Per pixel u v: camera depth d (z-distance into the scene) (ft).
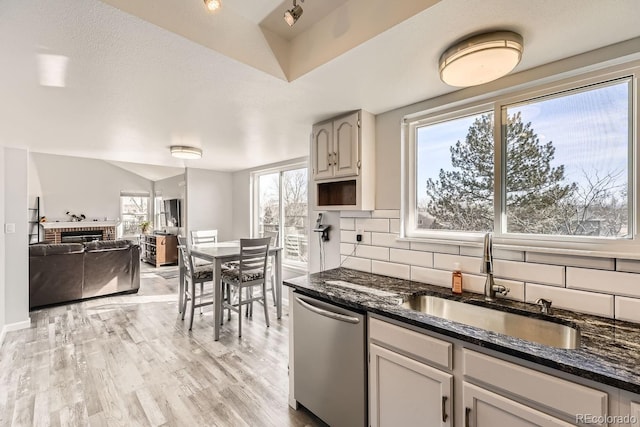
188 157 11.42
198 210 17.43
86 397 6.47
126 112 7.01
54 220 23.15
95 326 10.55
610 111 4.37
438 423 3.83
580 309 4.33
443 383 3.76
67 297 12.86
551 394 2.95
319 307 5.45
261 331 10.25
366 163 6.84
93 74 5.03
